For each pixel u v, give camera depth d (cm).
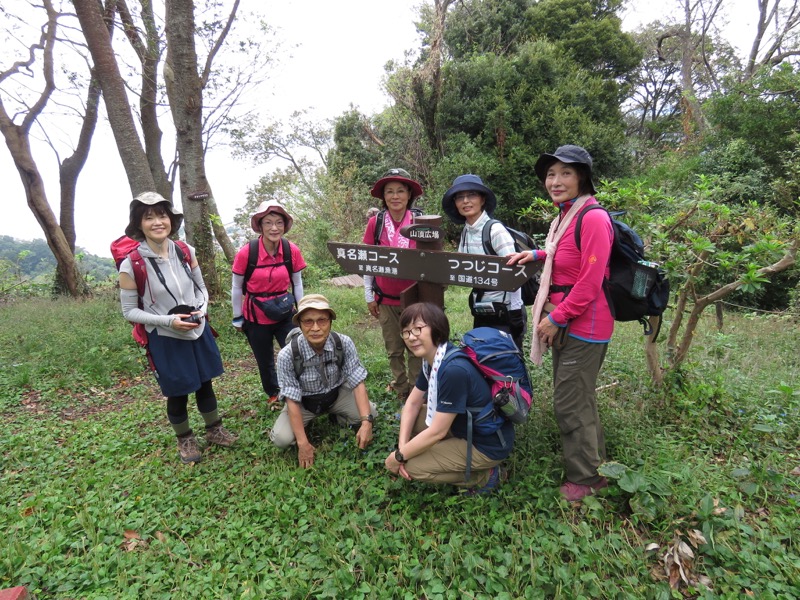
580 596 195
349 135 2058
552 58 1529
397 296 383
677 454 297
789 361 493
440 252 289
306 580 222
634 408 356
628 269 253
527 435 317
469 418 250
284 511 272
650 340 353
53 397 487
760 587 202
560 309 248
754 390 391
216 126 1110
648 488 245
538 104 1466
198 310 327
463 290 1039
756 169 1116
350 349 339
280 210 380
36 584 225
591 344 252
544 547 223
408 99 1566
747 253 322
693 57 2439
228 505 289
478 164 1371
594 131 1473
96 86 1063
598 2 2016
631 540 236
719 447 320
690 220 372
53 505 284
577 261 252
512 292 306
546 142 1439
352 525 249
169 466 338
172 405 337
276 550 246
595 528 240
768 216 358
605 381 409
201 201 745
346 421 362
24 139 968
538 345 270
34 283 1159
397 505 272
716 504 246
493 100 1445
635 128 2922
